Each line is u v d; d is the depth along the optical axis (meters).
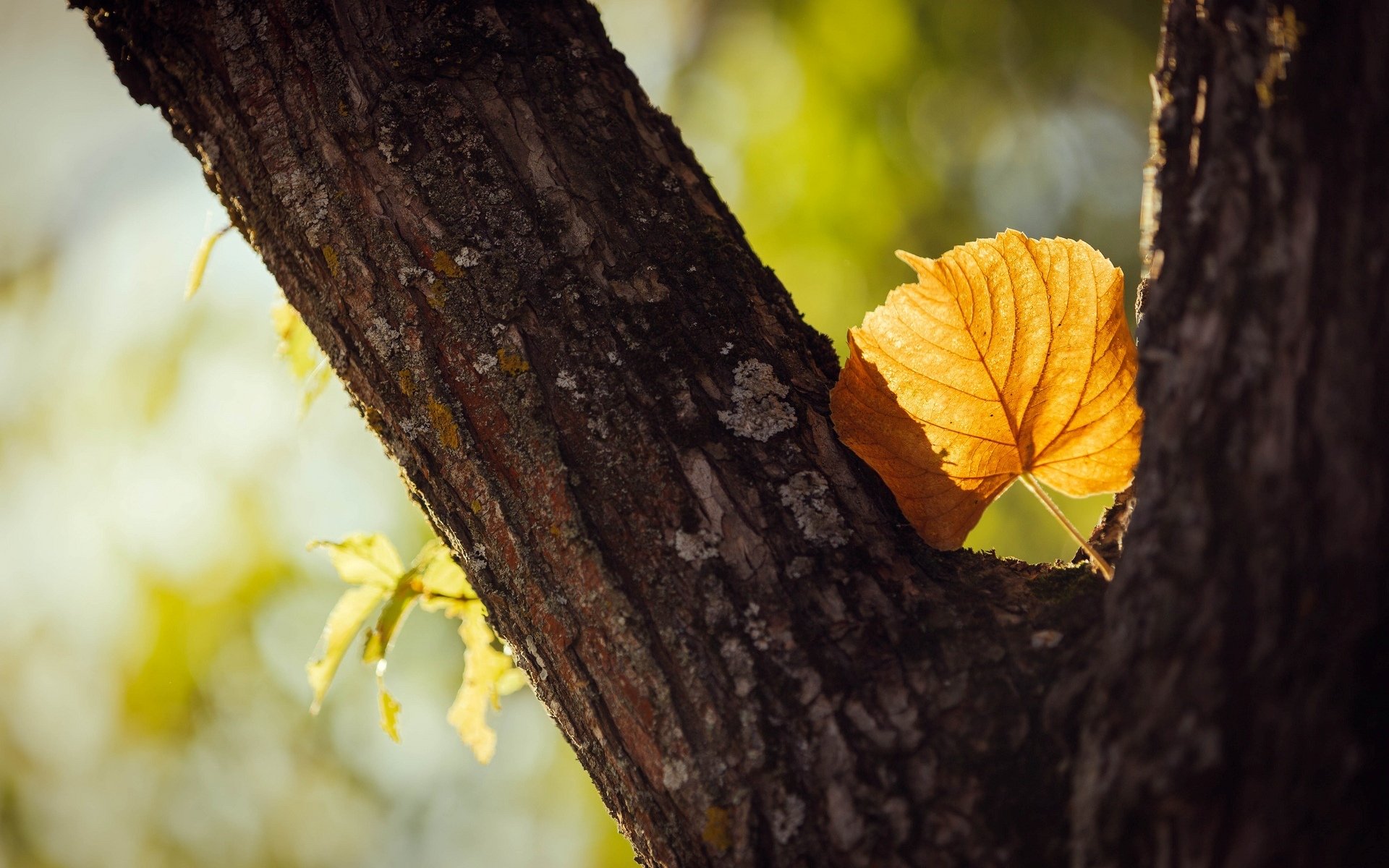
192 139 0.73
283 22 0.72
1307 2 0.65
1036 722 0.67
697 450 0.70
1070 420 0.70
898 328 0.69
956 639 0.68
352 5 0.72
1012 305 0.69
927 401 0.70
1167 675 0.64
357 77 0.71
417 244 0.71
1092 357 0.70
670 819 0.68
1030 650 0.67
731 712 0.68
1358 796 0.63
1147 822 0.64
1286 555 0.64
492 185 0.71
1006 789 0.66
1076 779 0.66
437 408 0.70
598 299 0.71
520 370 0.70
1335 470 0.64
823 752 0.67
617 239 0.71
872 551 0.69
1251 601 0.64
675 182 0.73
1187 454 0.65
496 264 0.70
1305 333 0.64
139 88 0.74
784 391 0.71
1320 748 0.63
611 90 0.74
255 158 0.72
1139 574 0.65
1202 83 0.66
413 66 0.72
